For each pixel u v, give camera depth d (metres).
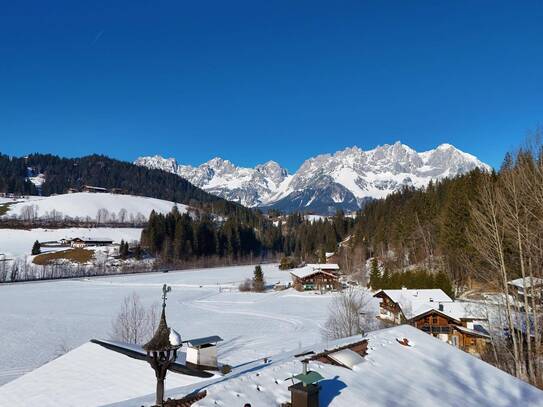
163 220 198.75
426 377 13.98
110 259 172.75
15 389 15.67
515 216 32.28
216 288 120.00
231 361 43.53
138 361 16.16
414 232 105.12
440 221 88.81
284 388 10.77
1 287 116.94
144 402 10.19
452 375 14.85
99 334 60.22
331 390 11.12
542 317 33.84
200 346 15.43
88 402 13.94
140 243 195.38
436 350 16.91
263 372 11.38
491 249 37.47
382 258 119.25
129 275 150.25
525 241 33.09
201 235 197.62
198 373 14.63
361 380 12.26
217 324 69.75
